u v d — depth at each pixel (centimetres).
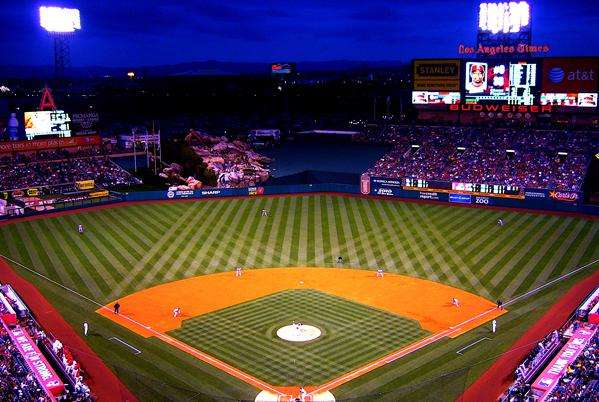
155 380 3822
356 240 7094
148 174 11094
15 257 6431
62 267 6122
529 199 8544
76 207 8638
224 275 5922
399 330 4575
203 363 4066
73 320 4797
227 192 9569
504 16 10075
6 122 12144
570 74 9562
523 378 3609
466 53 10506
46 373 3628
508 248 6650
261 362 4072
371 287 5541
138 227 7688
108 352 4225
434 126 11462
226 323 4738
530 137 10394
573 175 9125
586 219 7819
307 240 7112
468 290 5438
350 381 3800
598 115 10075
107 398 3594
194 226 7756
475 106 10456
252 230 7569
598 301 4681
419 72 10788
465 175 9638
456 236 7181
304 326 4659
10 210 8331
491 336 4444
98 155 11031
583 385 3378
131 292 5453
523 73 9906
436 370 3919
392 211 8525
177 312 4888
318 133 14600
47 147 10469
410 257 6431
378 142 12525
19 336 4159
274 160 12394
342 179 10619
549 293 5288
